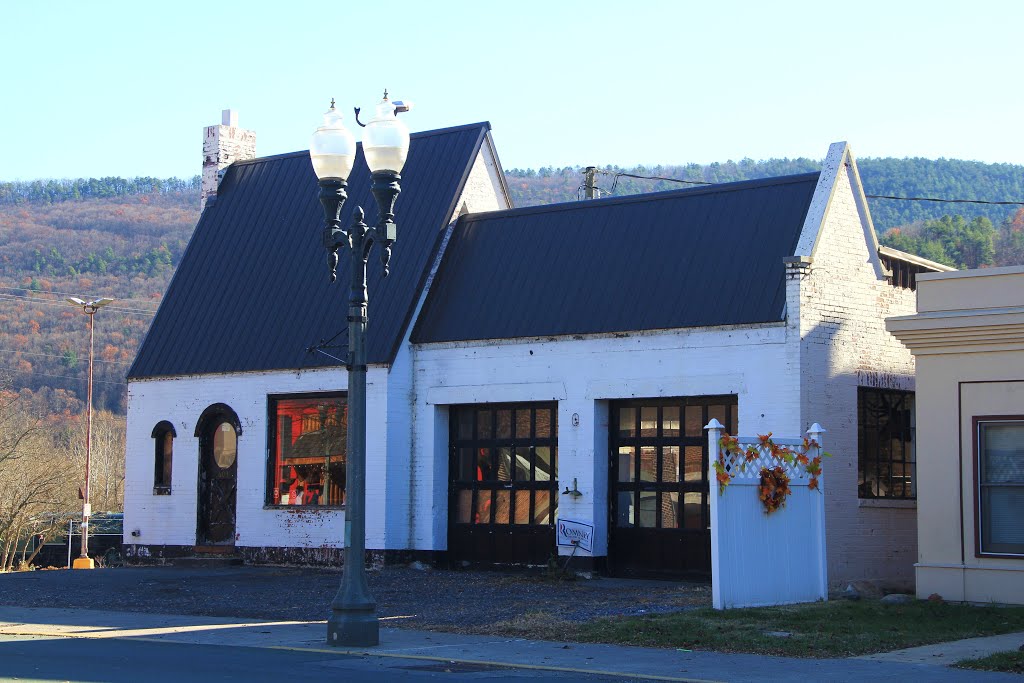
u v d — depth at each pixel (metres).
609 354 22.73
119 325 107.38
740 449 16.95
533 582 21.83
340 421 25.80
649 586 21.12
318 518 25.78
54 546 49.69
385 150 14.62
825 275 21.42
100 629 16.27
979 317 17.66
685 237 23.16
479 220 26.38
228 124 31.27
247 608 18.81
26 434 52.16
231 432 27.61
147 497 28.47
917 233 75.31
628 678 11.80
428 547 24.72
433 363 25.00
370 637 14.27
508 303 24.42
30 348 99.69
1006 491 17.61
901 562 22.55
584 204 25.08
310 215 28.78
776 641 13.98
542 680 11.59
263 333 27.30
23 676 11.55
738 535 16.86
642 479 22.62
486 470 24.62
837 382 21.45
